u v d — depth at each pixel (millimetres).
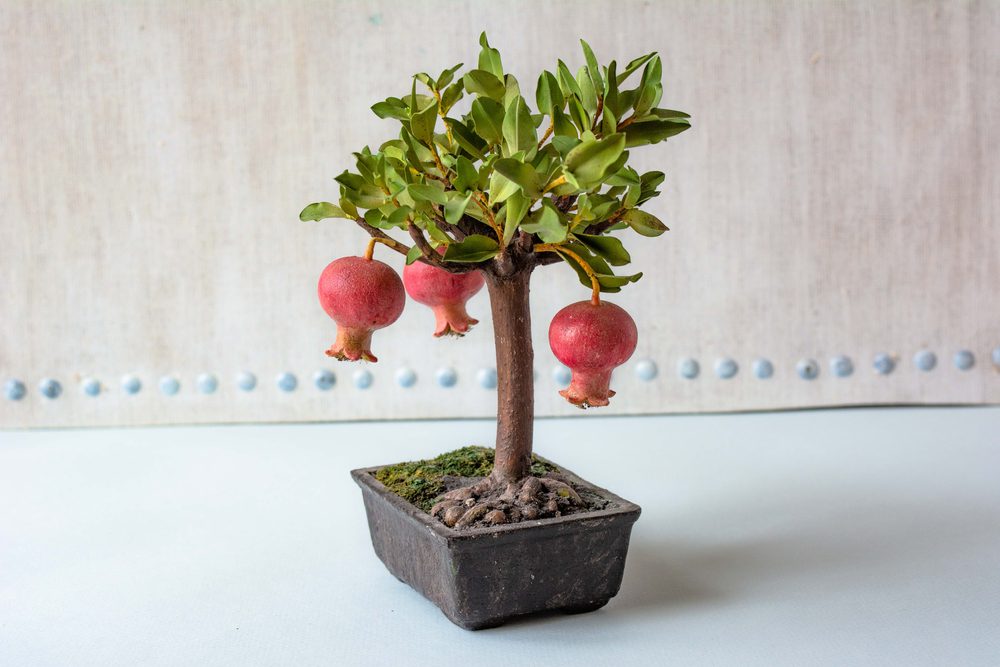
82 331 1058
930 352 1081
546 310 1060
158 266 1055
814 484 853
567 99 644
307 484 879
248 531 790
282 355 1064
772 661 617
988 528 766
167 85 1037
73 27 1027
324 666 622
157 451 974
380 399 1068
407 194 631
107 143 1040
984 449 933
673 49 1044
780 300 1072
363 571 728
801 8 1046
